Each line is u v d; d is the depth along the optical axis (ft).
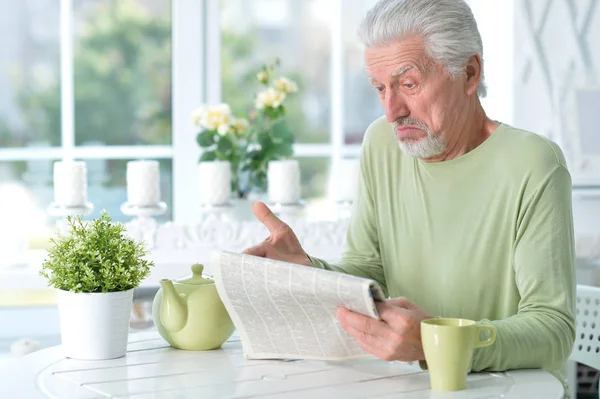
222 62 13.50
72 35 13.05
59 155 13.14
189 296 5.87
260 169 11.94
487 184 6.23
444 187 6.39
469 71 6.20
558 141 12.62
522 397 4.88
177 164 13.41
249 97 13.62
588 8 12.58
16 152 13.00
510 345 5.39
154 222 10.62
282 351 5.64
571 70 12.64
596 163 12.60
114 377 5.25
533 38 12.54
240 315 5.66
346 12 13.65
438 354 4.96
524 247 5.92
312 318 5.44
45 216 13.02
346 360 5.54
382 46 5.97
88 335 5.58
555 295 5.77
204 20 13.39
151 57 13.30
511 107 12.64
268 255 6.08
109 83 13.23
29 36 12.96
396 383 5.16
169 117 13.43
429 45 5.87
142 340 6.21
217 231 10.73
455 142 6.32
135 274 5.71
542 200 5.94
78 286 5.51
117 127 13.28
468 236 6.28
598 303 7.16
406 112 6.08
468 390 5.02
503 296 6.22
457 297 6.32
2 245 10.54
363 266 6.86
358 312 5.18
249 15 13.51
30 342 10.84
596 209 12.92
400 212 6.65
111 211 13.29
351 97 13.80
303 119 13.74
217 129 11.65
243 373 5.38
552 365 5.62
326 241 11.07
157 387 5.05
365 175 6.91
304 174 13.76
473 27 6.08
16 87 12.99
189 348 5.91
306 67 13.70
